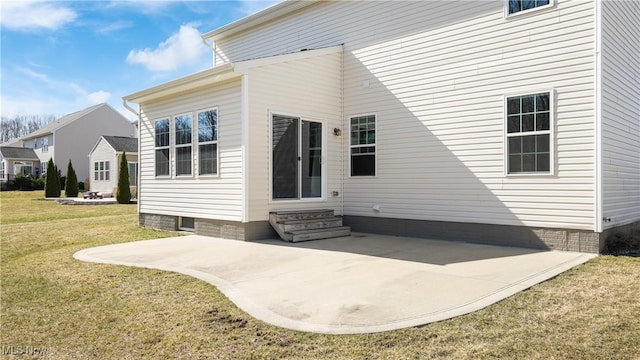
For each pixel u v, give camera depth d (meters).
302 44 12.27
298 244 8.62
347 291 4.96
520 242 8.05
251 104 9.06
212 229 9.91
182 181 10.80
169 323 4.14
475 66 8.67
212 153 9.85
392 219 10.09
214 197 9.80
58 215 16.67
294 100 9.98
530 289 4.96
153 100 11.82
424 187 9.50
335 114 11.02
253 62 9.04
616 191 7.89
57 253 8.05
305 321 3.98
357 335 3.63
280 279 5.64
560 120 7.57
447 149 9.11
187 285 5.45
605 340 3.46
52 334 4.02
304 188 10.30
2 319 4.45
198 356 3.38
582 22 7.34
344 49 11.13
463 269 6.10
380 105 10.34
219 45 15.22
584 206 7.30
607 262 6.39
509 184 8.19
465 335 3.58
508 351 3.27
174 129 11.06
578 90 7.38
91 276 6.11
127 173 23.92
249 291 5.06
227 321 4.09
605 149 7.35
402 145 9.91
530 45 7.93
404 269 6.14
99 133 41.53
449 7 9.08
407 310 4.22
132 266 6.66
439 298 4.62
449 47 9.08
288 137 9.89
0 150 42.34
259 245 8.49
